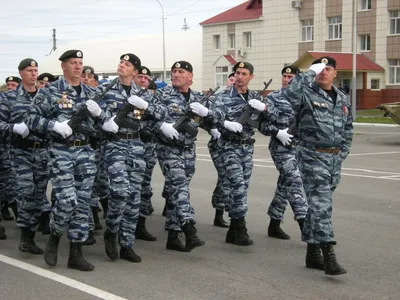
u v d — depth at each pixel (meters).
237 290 5.57
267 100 7.24
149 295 5.41
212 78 48.97
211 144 7.85
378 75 39.91
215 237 7.74
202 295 5.43
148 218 9.01
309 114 5.92
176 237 7.09
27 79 7.30
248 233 7.93
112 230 6.52
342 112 5.98
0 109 7.20
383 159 16.55
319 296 5.42
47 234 7.91
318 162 5.94
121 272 6.13
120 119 6.37
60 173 6.02
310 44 42.59
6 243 7.40
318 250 6.26
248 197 10.58
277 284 5.76
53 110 6.09
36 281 5.82
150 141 7.66
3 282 5.80
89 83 8.52
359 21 40.41
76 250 6.22
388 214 9.08
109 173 6.39
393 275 6.07
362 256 6.77
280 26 44.19
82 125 6.11
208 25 48.94
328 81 5.96
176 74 7.00
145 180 7.65
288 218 8.87
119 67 6.57
